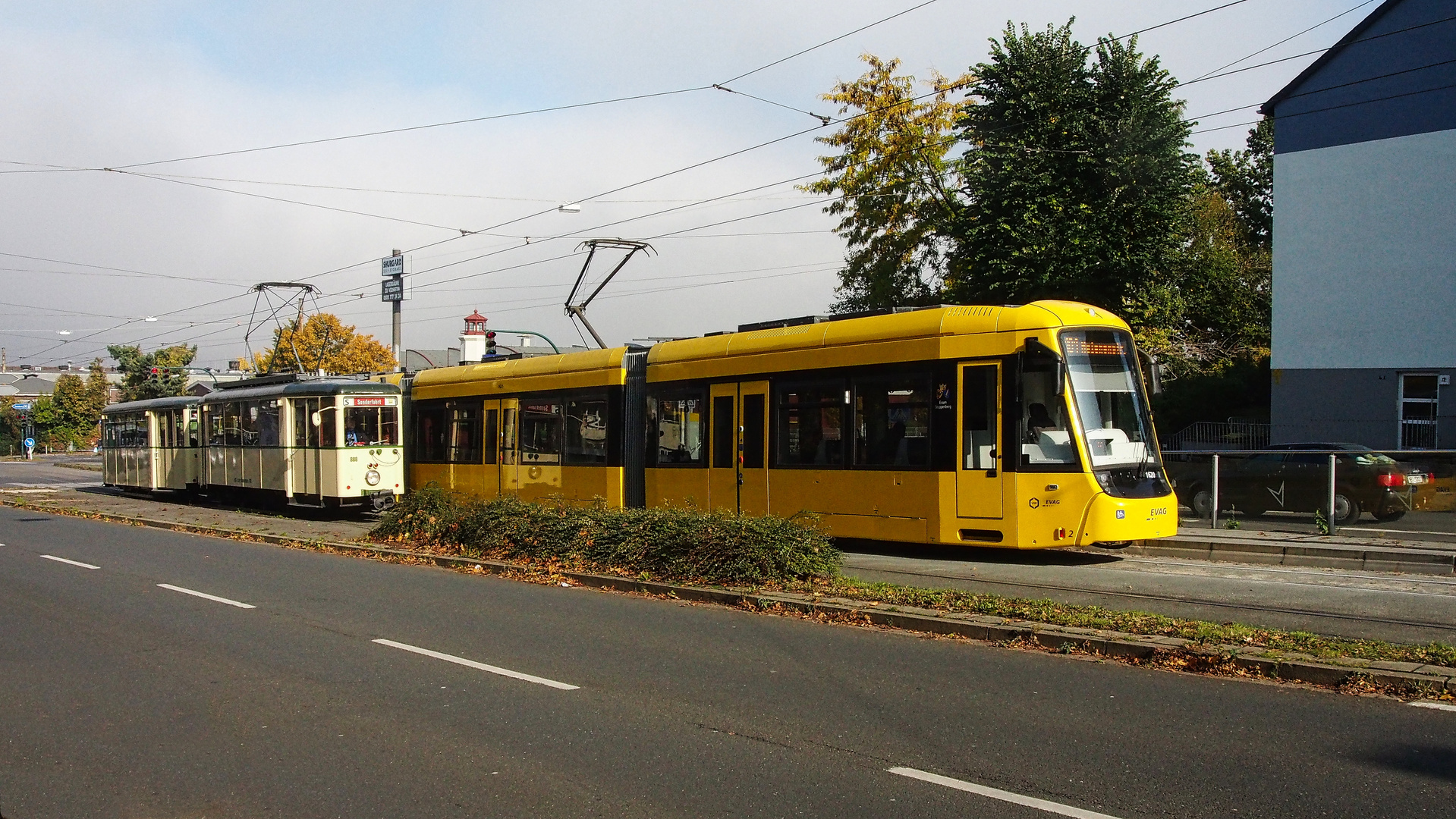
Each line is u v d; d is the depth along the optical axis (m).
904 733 6.42
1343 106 26.05
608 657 8.71
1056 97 26.19
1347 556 13.70
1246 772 5.57
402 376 25.22
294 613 11.03
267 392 26.16
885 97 32.75
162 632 10.05
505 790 5.51
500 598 11.98
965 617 9.60
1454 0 24.45
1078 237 25.77
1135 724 6.51
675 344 18.06
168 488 31.61
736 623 10.22
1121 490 13.34
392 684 7.87
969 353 14.09
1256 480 16.38
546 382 20.34
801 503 15.85
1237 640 8.29
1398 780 5.39
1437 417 24.91
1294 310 26.80
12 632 10.09
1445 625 9.30
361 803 5.35
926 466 14.40
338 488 23.42
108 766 6.00
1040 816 5.00
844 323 15.66
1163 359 35.69
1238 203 51.25
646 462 18.28
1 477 47.31
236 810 5.28
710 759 5.98
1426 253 25.00
